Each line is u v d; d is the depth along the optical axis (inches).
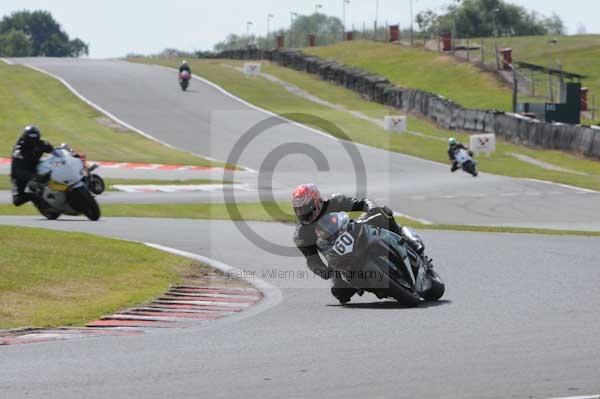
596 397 850.1
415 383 912.3
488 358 1017.5
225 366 1004.6
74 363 1029.8
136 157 5516.7
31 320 1323.8
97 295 1531.7
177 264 1865.2
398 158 5718.5
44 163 2687.0
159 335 1216.8
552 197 4042.8
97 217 2736.2
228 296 1590.8
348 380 929.5
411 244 1485.0
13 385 925.8
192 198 3799.2
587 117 7534.5
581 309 1349.7
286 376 952.3
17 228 2038.6
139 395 881.5
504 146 6264.8
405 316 1333.7
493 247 2240.4
